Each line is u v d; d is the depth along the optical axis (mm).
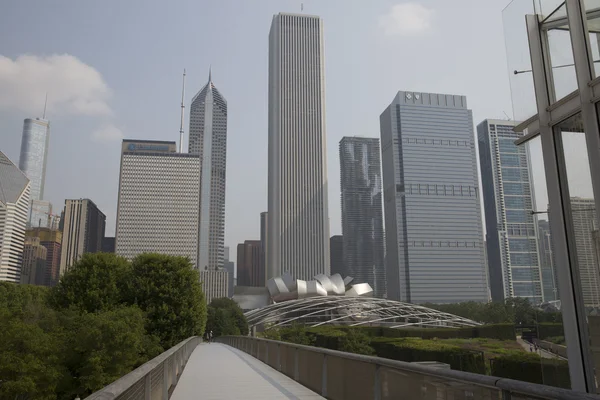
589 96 8000
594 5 7949
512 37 10078
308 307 144125
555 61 8938
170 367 13125
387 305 148000
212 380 15922
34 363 30906
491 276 130750
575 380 8078
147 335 44562
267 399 11312
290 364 17141
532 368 17172
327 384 11602
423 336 72062
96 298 46125
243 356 31500
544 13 9250
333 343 53625
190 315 47625
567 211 8570
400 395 7324
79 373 37781
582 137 8281
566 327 8328
